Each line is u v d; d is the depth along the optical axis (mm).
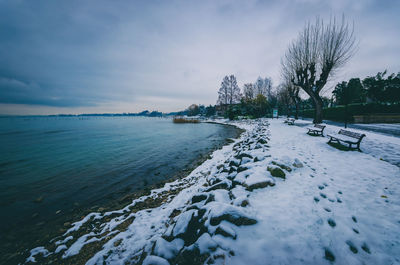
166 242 2418
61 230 4309
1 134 31719
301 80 15469
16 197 6367
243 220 2346
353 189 3387
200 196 3660
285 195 3131
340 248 1976
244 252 1904
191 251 2053
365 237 2129
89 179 7977
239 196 3068
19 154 13961
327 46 13156
